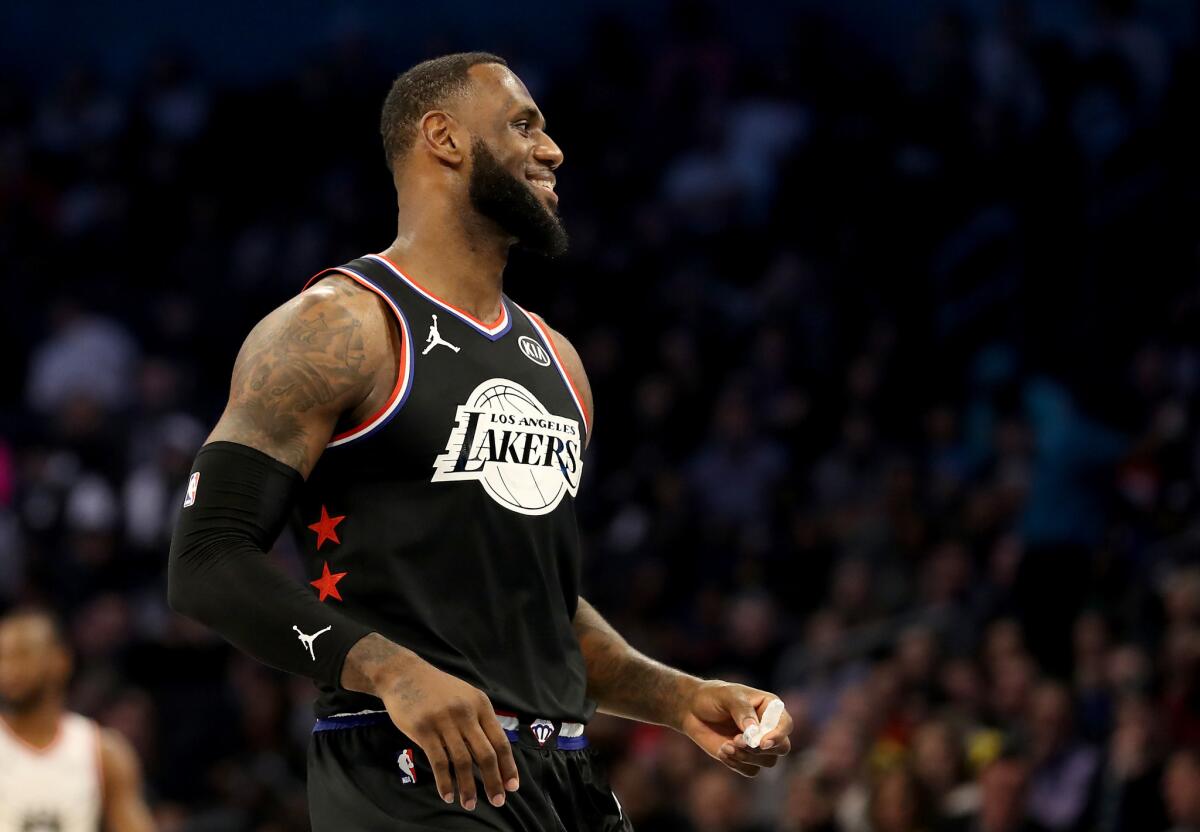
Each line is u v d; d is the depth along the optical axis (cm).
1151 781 862
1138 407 1288
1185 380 1289
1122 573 1096
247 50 1998
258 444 350
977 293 1459
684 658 1166
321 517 369
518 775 343
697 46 1792
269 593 335
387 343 372
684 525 1290
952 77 1661
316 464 368
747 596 1221
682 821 948
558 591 391
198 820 1047
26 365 1689
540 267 1574
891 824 880
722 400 1417
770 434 1401
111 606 1256
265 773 1104
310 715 1176
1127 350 1360
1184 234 1425
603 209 1686
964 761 927
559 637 387
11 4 2022
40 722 750
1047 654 1074
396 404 367
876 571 1175
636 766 952
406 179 398
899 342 1455
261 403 353
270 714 1155
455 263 391
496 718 338
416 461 367
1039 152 1524
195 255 1731
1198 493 1154
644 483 1352
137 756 1131
